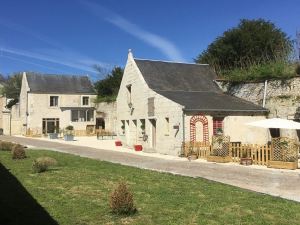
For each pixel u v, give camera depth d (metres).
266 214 9.41
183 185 13.14
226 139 21.17
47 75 61.34
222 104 26.67
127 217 9.20
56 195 11.64
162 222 8.80
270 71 27.53
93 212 9.63
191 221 8.87
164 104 26.62
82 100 61.19
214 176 15.59
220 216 9.24
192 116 24.94
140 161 21.20
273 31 41.41
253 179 14.83
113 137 46.66
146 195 11.52
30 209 9.98
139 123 30.17
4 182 13.88
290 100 25.67
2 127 64.69
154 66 31.50
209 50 43.22
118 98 34.00
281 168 18.00
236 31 42.06
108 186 13.07
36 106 58.47
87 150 28.72
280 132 26.33
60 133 52.28
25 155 21.61
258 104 27.81
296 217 9.16
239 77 29.84
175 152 25.12
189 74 32.16
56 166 18.20
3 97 66.69
